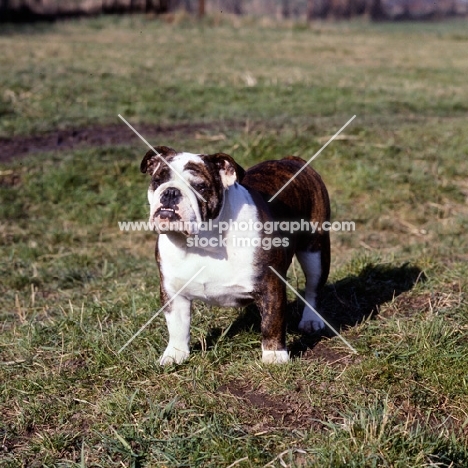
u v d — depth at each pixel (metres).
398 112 5.09
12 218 3.39
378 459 1.86
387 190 3.54
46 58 6.77
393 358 2.21
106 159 3.75
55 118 4.42
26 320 2.58
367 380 2.14
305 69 6.85
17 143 3.98
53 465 1.92
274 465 1.88
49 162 3.72
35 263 3.04
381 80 6.36
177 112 4.71
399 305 2.53
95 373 2.21
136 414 2.05
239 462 1.89
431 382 2.13
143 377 2.18
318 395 2.09
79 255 3.07
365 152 3.89
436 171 3.74
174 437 1.95
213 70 6.46
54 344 2.37
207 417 2.02
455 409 2.06
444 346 2.24
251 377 2.16
